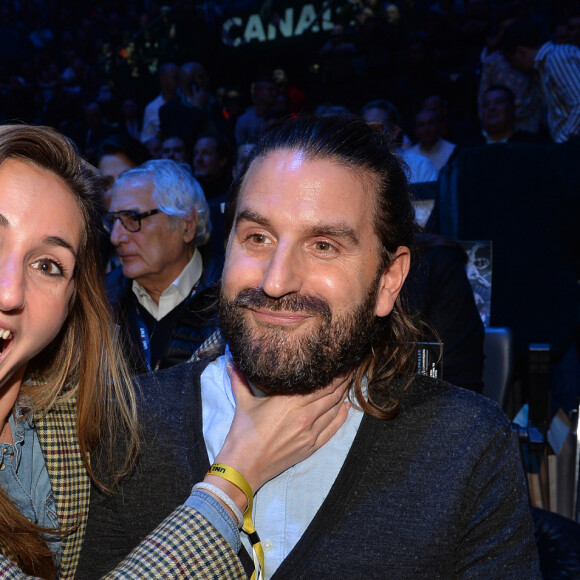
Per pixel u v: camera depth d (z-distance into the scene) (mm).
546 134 4285
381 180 831
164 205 2018
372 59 6031
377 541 848
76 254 870
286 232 786
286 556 861
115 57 7680
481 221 2898
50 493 980
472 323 1940
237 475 824
